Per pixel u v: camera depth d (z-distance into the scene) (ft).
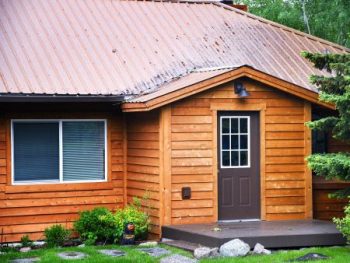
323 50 57.11
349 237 37.24
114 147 47.96
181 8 58.49
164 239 43.29
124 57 50.21
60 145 46.44
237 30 57.16
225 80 44.21
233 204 45.47
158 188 44.11
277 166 46.11
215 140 44.78
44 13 52.75
